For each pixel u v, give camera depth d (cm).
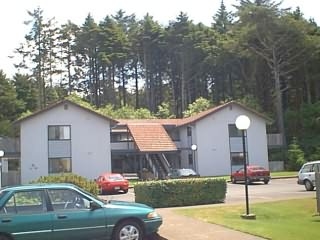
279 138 6178
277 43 6475
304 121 6500
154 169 5334
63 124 4862
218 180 2266
